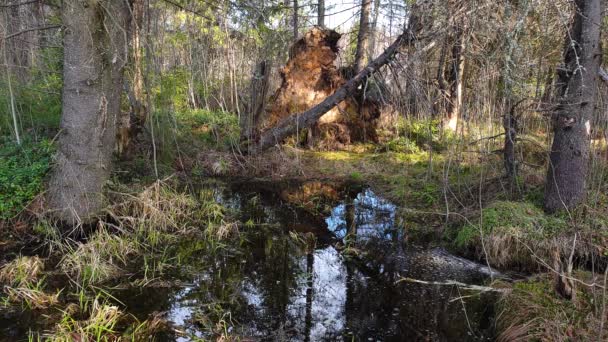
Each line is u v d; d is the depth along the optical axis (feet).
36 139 23.40
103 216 18.01
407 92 29.76
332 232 20.61
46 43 27.73
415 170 28.99
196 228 19.54
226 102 50.98
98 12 16.39
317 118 30.99
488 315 13.32
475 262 16.97
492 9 18.61
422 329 12.64
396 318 13.21
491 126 23.98
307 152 35.50
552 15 17.44
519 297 12.79
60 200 17.28
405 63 25.85
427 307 13.85
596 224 15.83
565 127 16.62
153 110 27.78
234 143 32.30
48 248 16.34
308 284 15.40
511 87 17.02
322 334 12.30
